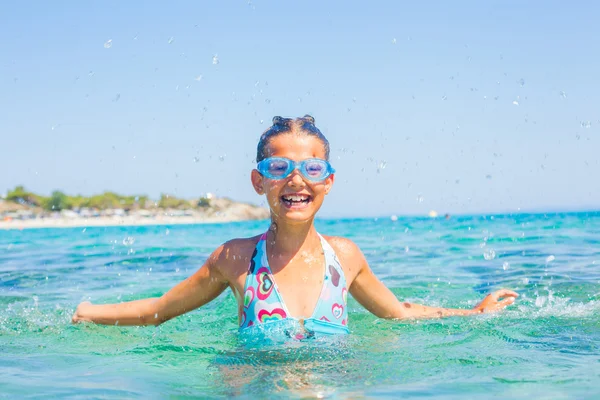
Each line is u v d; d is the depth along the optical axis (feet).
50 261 24.49
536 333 9.76
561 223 50.19
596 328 10.14
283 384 6.88
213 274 10.41
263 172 9.52
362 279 10.91
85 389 6.87
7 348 9.34
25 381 7.27
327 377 7.16
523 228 43.47
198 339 9.84
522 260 21.48
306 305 9.62
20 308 13.23
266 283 9.73
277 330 9.32
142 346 9.34
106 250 29.91
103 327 10.98
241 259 10.10
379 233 43.19
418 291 15.39
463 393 6.47
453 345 8.87
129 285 17.13
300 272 9.80
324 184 9.73
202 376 7.43
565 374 7.20
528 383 6.82
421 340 9.25
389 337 9.52
